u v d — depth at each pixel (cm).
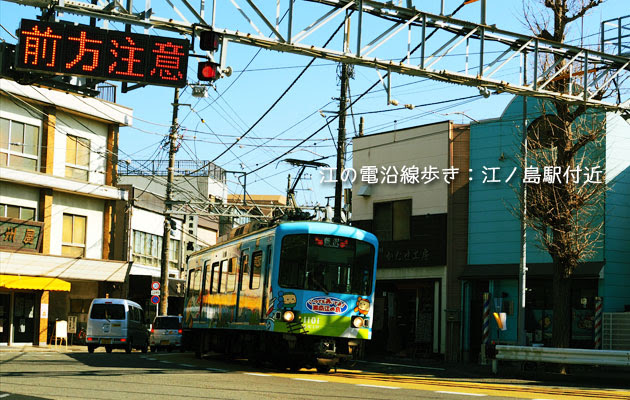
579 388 1504
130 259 3900
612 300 2300
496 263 2592
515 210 2297
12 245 3198
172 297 4434
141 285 3706
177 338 3203
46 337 3372
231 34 1398
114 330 2781
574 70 1967
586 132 2080
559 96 1745
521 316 2112
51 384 1253
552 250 1956
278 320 1684
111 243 3716
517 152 2527
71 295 3756
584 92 1792
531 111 2534
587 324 2334
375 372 1945
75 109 3456
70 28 1255
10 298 3253
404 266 2823
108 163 3691
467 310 2639
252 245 1889
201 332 2350
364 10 1530
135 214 4022
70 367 1702
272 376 1503
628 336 2162
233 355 2048
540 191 1981
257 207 3381
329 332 1709
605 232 2308
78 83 1381
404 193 2864
